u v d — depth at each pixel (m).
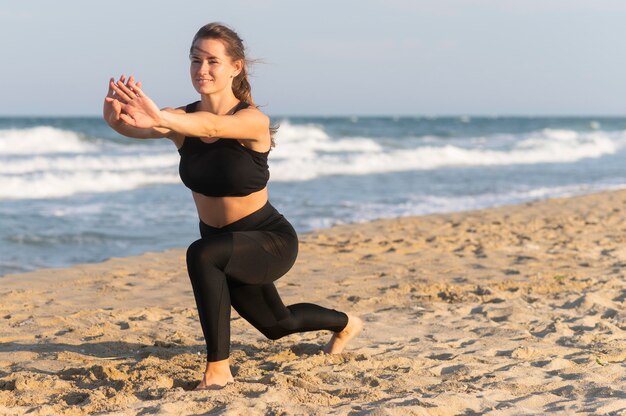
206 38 3.81
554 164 29.66
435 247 10.23
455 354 4.96
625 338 5.48
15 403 3.81
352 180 21.75
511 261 9.13
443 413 3.65
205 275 3.84
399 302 6.86
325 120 87.88
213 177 3.83
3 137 29.00
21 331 5.65
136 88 3.33
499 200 17.27
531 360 4.84
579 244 10.39
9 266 9.35
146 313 6.32
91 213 14.10
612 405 3.84
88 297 7.10
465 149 32.53
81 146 30.19
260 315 4.20
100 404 3.67
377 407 3.62
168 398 3.73
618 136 47.62
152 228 12.51
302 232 11.65
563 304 6.67
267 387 3.90
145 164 24.59
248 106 3.90
